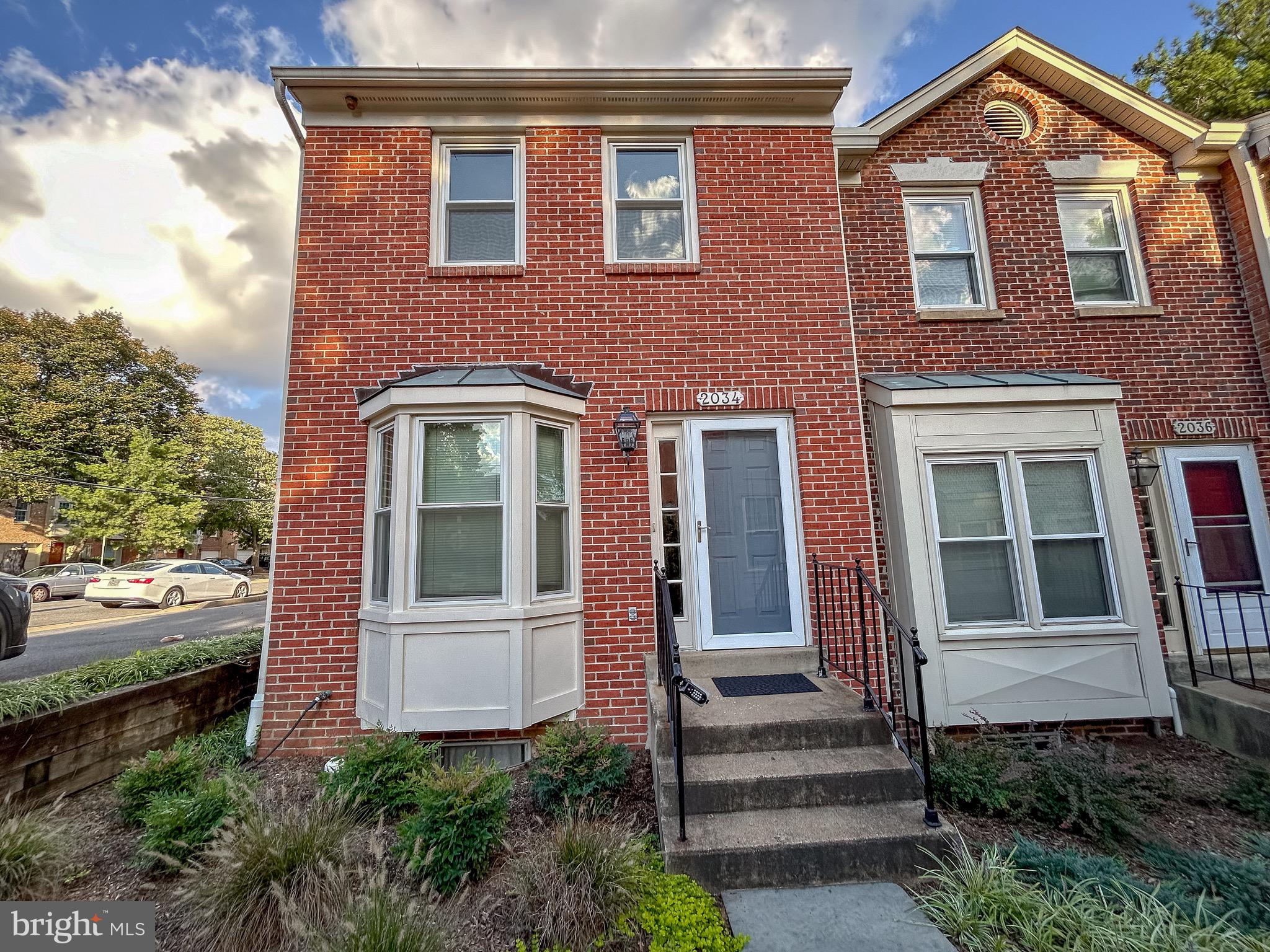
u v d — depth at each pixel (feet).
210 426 101.55
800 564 16.08
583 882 8.35
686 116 18.21
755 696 13.05
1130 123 20.11
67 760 12.07
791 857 9.03
